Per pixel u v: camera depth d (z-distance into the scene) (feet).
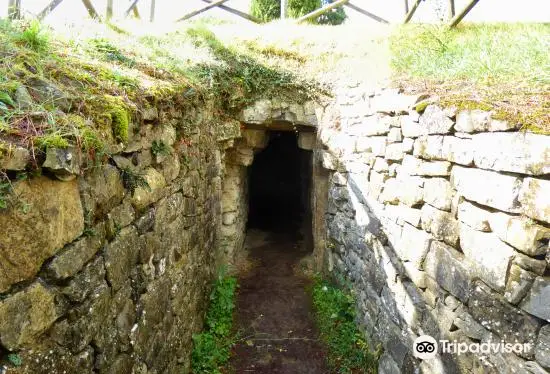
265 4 29.12
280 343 12.39
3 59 4.88
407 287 8.82
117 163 5.60
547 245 4.72
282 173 34.17
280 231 24.49
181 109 9.37
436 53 12.54
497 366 5.61
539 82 7.43
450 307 6.97
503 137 5.38
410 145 8.56
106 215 5.25
